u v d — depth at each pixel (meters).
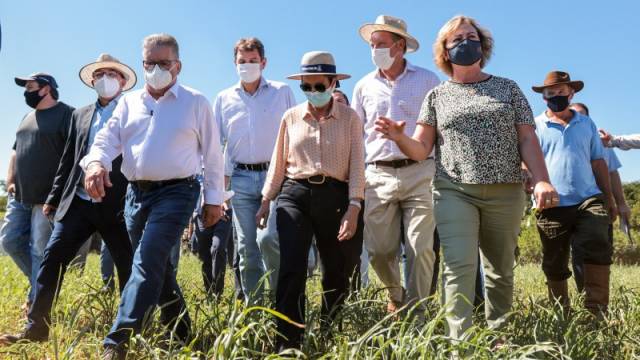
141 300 3.73
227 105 5.64
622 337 4.07
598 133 5.93
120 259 4.86
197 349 4.00
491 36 4.16
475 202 3.93
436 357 3.22
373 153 5.19
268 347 4.00
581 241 5.37
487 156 3.88
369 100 5.32
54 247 4.55
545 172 3.81
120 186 4.78
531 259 18.31
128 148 4.23
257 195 5.42
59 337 4.08
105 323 4.54
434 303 5.25
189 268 10.21
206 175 4.39
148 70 4.18
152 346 3.63
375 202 5.17
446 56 4.23
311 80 4.24
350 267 4.37
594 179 5.64
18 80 5.80
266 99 5.57
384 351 3.43
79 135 4.91
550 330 4.10
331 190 4.26
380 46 5.15
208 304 4.83
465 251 3.83
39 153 5.75
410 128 5.18
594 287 5.32
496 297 4.15
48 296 4.44
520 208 3.97
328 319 4.19
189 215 4.13
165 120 4.18
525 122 3.96
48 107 5.86
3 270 7.80
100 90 5.08
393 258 5.36
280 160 4.52
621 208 6.57
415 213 5.01
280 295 4.02
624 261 19.73
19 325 5.05
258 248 5.40
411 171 5.03
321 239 4.34
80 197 4.68
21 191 5.72
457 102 4.02
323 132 4.31
